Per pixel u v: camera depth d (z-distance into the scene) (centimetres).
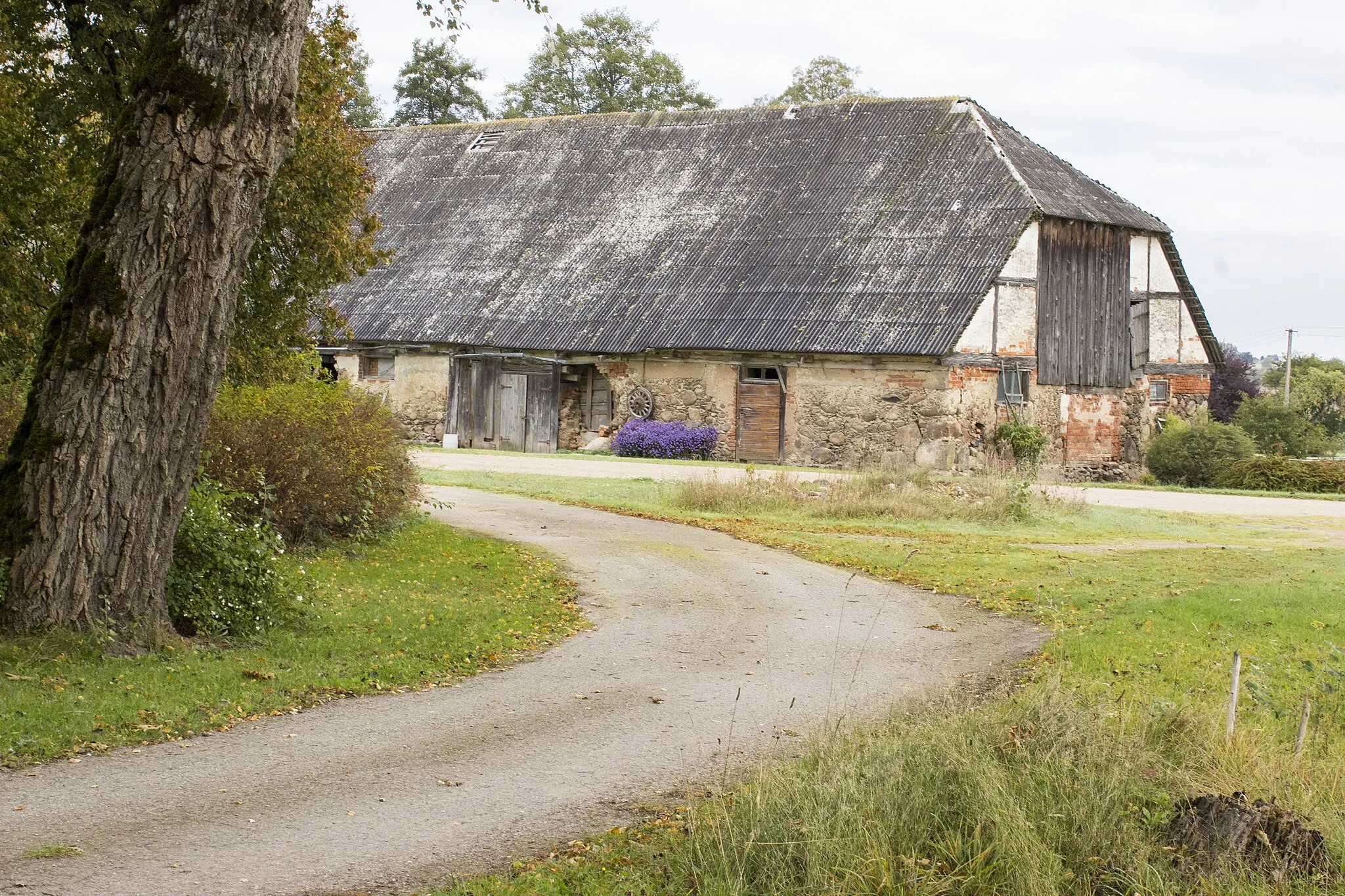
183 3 977
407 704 938
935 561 1689
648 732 877
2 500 972
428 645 1099
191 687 916
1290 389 7075
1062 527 2150
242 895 586
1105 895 631
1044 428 3372
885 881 606
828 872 615
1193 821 678
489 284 3816
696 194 3841
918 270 3291
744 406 3403
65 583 968
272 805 708
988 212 3347
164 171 966
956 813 677
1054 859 636
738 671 1066
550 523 1956
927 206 3456
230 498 1211
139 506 994
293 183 1496
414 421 3797
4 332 1430
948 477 2675
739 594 1417
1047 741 768
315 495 1538
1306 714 834
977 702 945
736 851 628
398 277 3953
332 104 1545
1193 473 3416
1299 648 1175
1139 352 3644
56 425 966
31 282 1410
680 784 769
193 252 988
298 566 1334
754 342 3288
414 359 3803
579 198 4016
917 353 3083
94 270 966
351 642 1092
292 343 1667
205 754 794
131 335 971
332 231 1562
